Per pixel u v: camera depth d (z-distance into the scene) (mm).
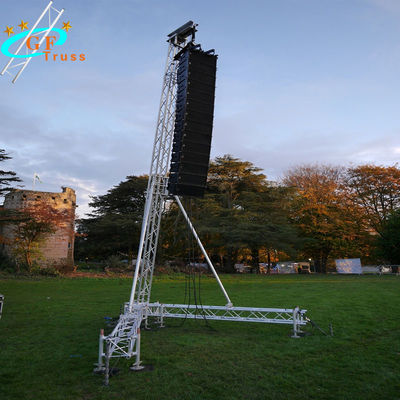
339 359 8133
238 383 6730
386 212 48438
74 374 7211
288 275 38781
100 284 26891
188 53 12391
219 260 52719
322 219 47219
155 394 6215
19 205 39562
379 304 15695
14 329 11438
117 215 45438
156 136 13086
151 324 12375
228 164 45688
